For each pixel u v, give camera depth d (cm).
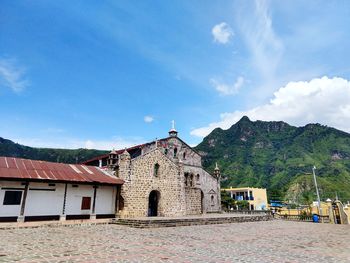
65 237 1460
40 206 2238
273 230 2073
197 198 3753
